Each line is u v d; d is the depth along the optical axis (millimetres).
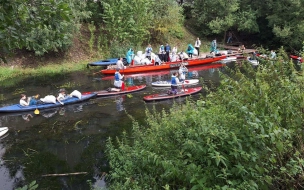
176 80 12656
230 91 4465
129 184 4820
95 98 13023
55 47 18625
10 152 8305
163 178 4445
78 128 9844
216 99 4738
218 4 25234
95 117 10789
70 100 12266
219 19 25516
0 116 11109
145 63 18922
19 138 9219
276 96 3980
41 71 18406
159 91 13859
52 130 9758
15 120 10727
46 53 19906
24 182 6773
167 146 4543
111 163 5836
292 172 3404
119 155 5922
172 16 24344
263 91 3850
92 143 8664
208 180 3635
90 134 9320
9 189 6492
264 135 3211
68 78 17000
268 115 3670
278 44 26594
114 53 21188
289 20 23719
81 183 6625
